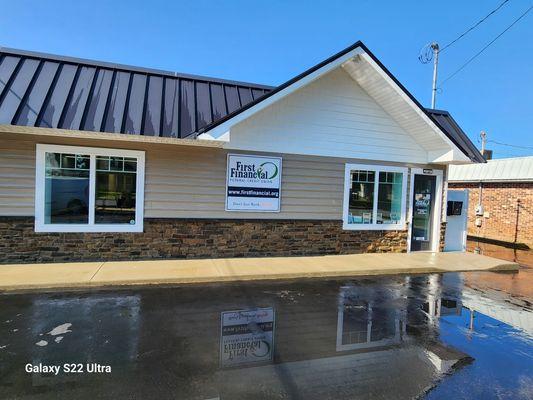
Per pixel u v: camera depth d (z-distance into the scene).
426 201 11.38
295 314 5.54
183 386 3.45
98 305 5.58
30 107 7.10
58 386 3.38
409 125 10.44
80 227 8.15
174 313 5.35
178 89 8.91
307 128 9.73
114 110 7.72
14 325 4.76
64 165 8.01
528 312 6.09
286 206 9.63
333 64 8.70
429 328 5.21
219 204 9.05
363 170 10.36
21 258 7.86
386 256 10.20
